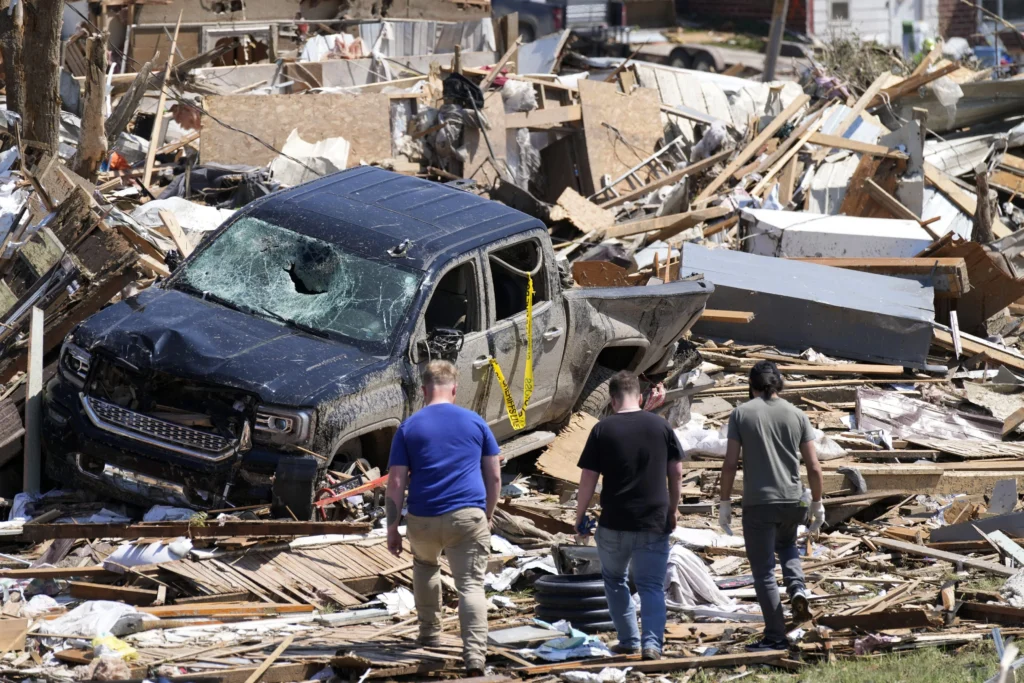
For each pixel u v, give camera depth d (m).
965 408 44.09
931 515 34.12
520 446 33.25
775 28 101.81
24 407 30.17
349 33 91.44
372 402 27.33
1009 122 81.44
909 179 66.38
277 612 23.88
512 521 29.36
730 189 67.12
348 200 32.59
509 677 21.05
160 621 22.70
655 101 71.38
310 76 78.25
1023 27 147.12
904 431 40.66
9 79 49.56
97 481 27.36
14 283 34.03
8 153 45.91
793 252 55.00
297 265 30.23
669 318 37.38
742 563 29.14
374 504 28.45
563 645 22.94
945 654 23.55
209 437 26.28
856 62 97.50
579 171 69.38
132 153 62.31
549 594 24.73
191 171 55.16
